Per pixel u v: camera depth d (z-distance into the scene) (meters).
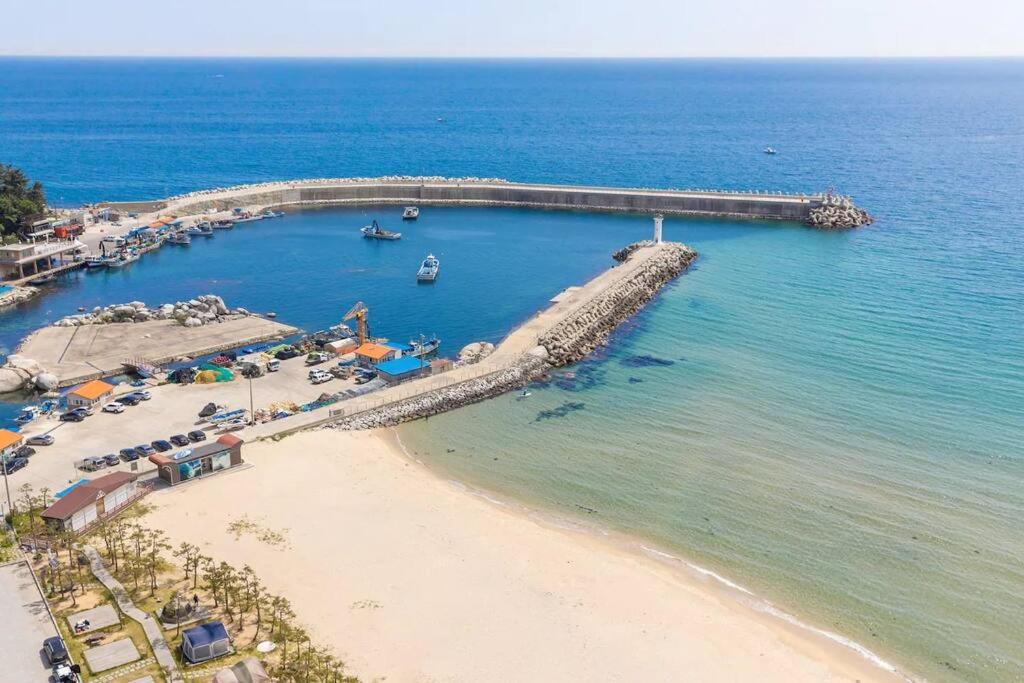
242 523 75.50
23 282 162.50
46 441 90.25
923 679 59.25
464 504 81.44
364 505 80.06
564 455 92.31
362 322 124.88
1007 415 98.69
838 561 72.38
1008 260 167.00
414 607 64.94
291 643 59.34
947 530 76.12
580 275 170.75
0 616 59.94
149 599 63.09
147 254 188.50
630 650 61.16
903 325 131.25
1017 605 66.38
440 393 105.81
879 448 91.69
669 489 84.56
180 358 120.81
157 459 83.19
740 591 68.88
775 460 89.81
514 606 65.69
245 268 175.75
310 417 98.06
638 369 117.69
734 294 152.12
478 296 155.62
